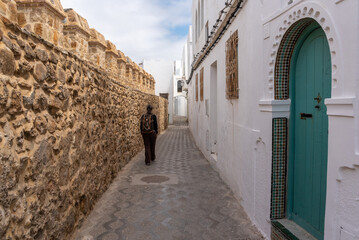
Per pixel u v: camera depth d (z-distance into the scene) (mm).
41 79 2445
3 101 1812
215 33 6434
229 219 3953
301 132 3025
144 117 7609
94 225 3725
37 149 2359
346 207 1982
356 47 1841
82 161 3738
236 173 4809
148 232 3547
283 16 2854
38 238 2365
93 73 4305
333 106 2078
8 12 2152
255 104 3674
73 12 4688
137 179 6082
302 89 2988
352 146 1896
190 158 8789
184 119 36719
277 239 3031
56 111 2803
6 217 1837
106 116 5266
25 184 2148
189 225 3758
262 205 3494
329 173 2150
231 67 5043
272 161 3205
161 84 29281
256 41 3586
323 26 2209
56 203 2787
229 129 5391
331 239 2127
